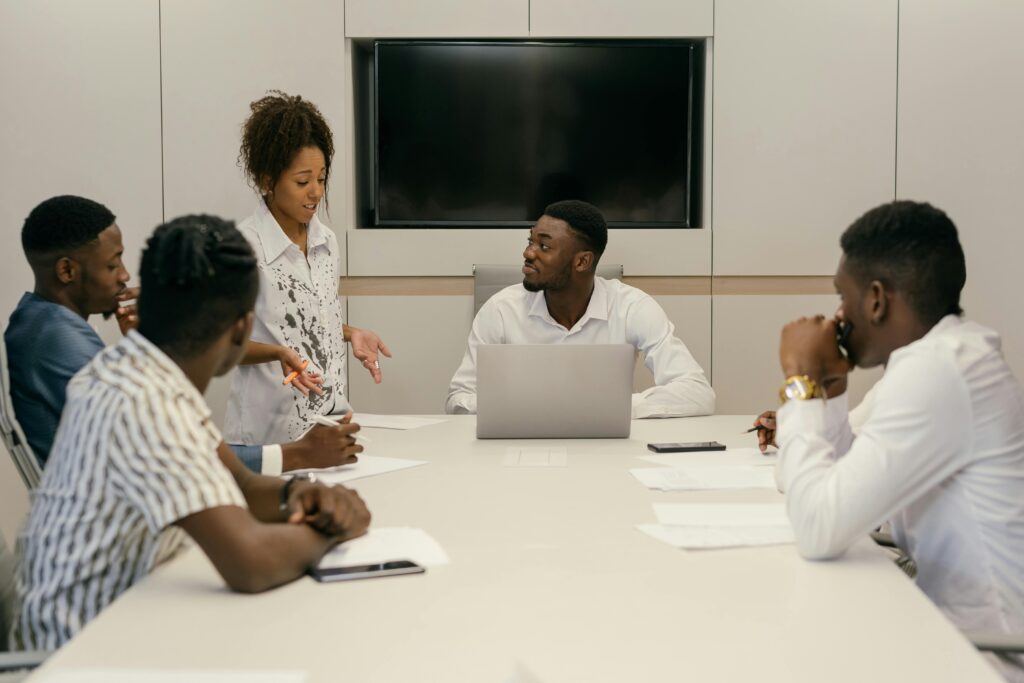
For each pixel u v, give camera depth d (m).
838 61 4.01
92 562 1.31
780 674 1.04
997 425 1.47
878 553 1.50
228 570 1.28
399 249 4.07
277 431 2.68
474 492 1.90
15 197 4.00
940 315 1.57
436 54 4.06
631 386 2.51
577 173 4.12
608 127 4.10
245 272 1.34
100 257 2.21
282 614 1.22
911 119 4.02
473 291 4.09
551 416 2.50
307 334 2.73
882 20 4.00
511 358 2.49
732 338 4.11
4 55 3.96
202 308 1.31
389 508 1.77
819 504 1.44
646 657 1.08
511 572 1.39
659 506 1.77
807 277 4.09
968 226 4.06
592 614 1.22
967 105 4.02
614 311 3.35
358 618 1.21
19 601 1.41
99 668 1.04
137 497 1.26
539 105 4.09
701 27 4.01
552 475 2.06
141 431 1.26
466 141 4.10
